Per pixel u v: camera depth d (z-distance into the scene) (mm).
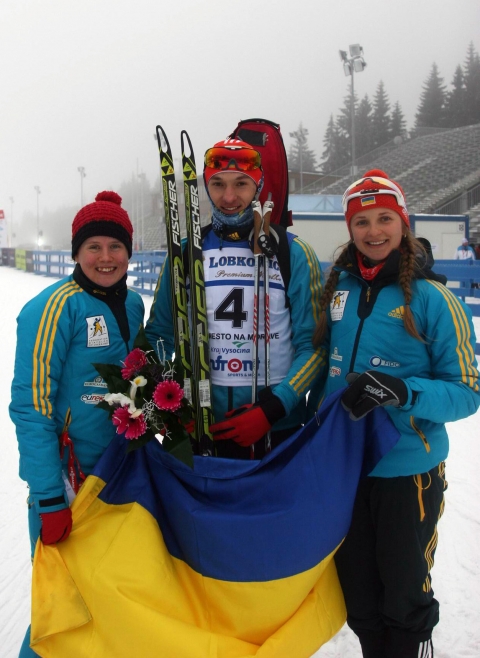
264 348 1855
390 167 32500
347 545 1761
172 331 2086
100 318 1726
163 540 1636
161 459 1672
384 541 1676
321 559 1563
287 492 1552
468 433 4223
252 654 1486
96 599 1457
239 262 1881
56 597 1469
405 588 1652
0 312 10727
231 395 1857
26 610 2340
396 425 1652
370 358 1677
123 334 1787
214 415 1889
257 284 1832
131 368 1619
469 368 1605
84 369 1701
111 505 1649
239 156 1810
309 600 1621
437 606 1729
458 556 2627
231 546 1528
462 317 1621
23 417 1588
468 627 2166
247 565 1526
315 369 1826
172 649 1427
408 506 1667
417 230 13133
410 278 1618
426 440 1668
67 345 1673
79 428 1718
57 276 19750
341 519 1594
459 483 3359
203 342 1765
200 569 1568
